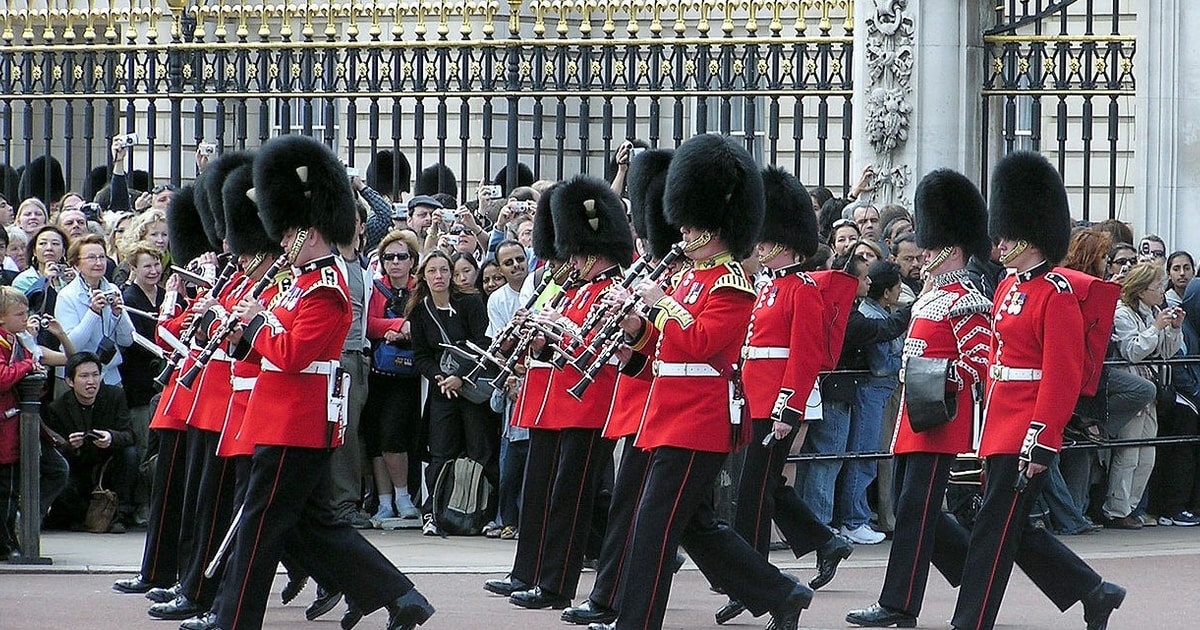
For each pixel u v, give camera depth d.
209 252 34.66
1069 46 46.56
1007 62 47.31
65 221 42.62
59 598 32.09
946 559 31.12
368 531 39.94
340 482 39.81
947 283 30.84
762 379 32.31
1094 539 39.75
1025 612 32.34
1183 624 30.66
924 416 29.98
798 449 37.50
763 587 28.72
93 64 53.78
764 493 32.41
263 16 52.31
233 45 51.94
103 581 33.91
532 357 32.91
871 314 37.91
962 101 46.41
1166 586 34.09
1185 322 42.41
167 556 32.41
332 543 27.97
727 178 28.03
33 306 39.09
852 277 33.00
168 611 30.39
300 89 52.03
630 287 29.61
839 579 35.41
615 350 28.92
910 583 30.52
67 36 54.12
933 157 46.41
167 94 52.44
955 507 32.62
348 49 51.12
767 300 32.41
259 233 29.84
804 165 68.88
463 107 50.16
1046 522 40.09
